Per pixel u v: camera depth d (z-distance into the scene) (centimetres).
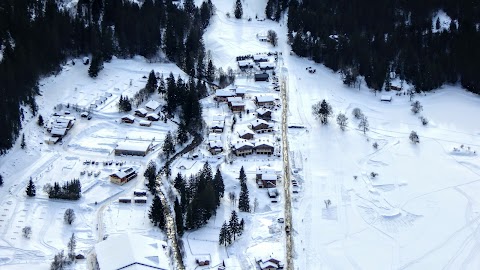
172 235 17625
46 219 17875
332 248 17750
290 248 17412
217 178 19075
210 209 18025
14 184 19288
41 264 16112
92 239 17200
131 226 17825
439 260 17550
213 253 16962
